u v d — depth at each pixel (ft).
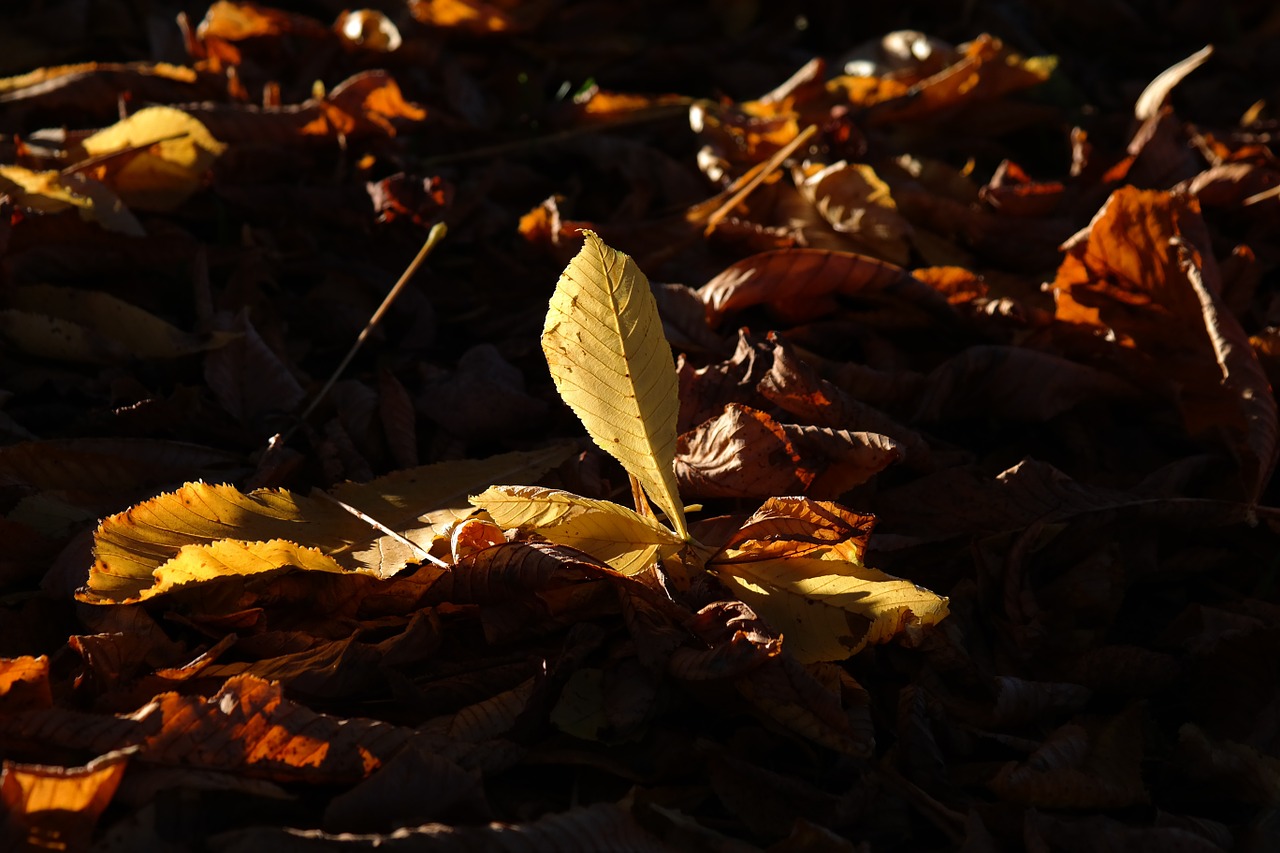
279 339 5.60
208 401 5.45
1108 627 5.18
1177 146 6.26
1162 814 4.89
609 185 6.31
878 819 4.87
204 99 6.46
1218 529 5.37
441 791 4.74
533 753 4.88
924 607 4.87
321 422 5.47
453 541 4.94
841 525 4.97
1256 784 4.91
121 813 4.72
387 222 5.90
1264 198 6.01
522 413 5.45
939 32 8.19
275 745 4.73
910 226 5.86
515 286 5.87
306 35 7.00
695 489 5.18
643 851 4.76
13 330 5.47
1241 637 5.02
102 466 5.24
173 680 4.86
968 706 5.03
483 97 7.06
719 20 8.15
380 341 5.73
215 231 5.99
